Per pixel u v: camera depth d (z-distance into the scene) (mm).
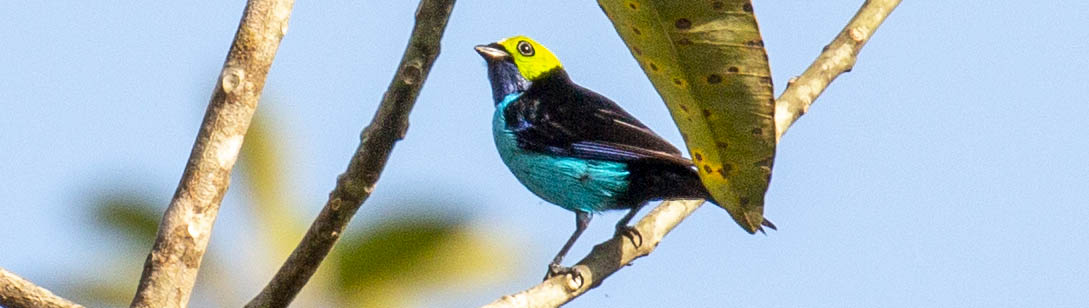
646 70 5297
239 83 5492
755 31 4980
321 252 5434
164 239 5363
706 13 4938
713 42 5055
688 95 5312
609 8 5047
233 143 5520
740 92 5262
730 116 5387
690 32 5020
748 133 5453
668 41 5082
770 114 5324
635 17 5012
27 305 5195
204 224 5445
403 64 5758
